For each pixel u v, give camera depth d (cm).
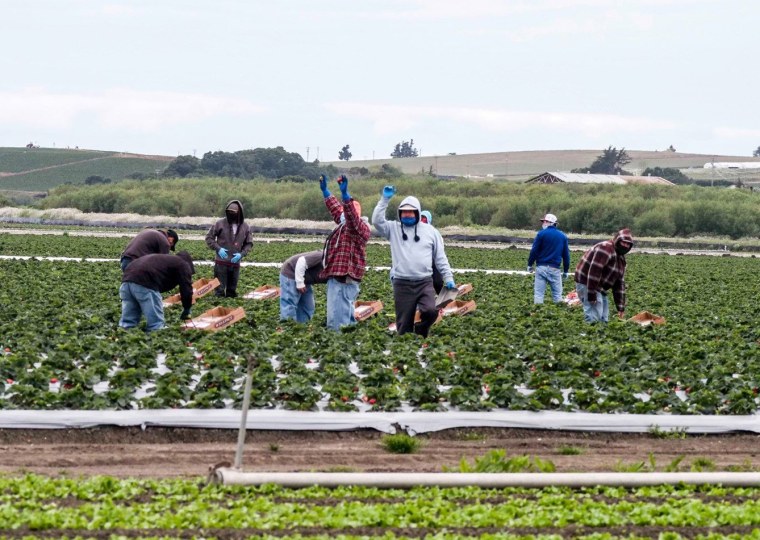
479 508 1212
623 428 1741
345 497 1273
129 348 2117
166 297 3194
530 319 2822
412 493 1286
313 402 1731
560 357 2116
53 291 3238
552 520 1196
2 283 3481
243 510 1177
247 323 2630
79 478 1315
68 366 1938
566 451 1611
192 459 1495
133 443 1603
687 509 1227
